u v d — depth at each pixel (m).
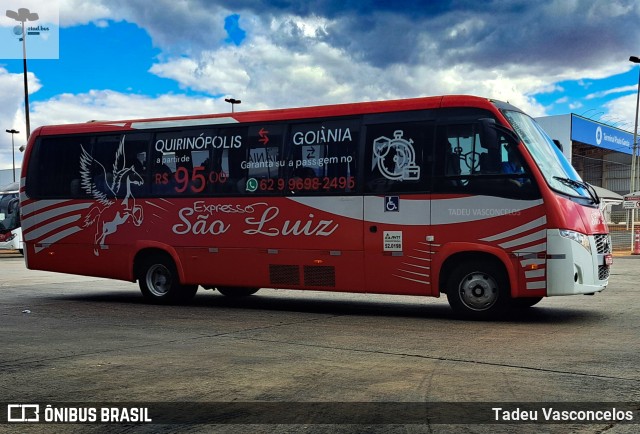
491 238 9.40
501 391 5.58
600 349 7.41
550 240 9.10
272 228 10.88
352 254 10.26
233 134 11.34
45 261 12.93
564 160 10.23
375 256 10.10
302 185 10.68
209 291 14.84
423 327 9.19
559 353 7.18
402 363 6.73
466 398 5.38
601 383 5.84
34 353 7.35
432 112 9.88
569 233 9.12
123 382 5.99
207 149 11.54
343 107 10.51
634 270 20.08
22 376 6.23
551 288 9.09
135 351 7.46
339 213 10.36
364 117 10.32
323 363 6.75
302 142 10.74
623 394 5.48
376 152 10.17
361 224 10.20
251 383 5.92
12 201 31.02
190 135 11.71
